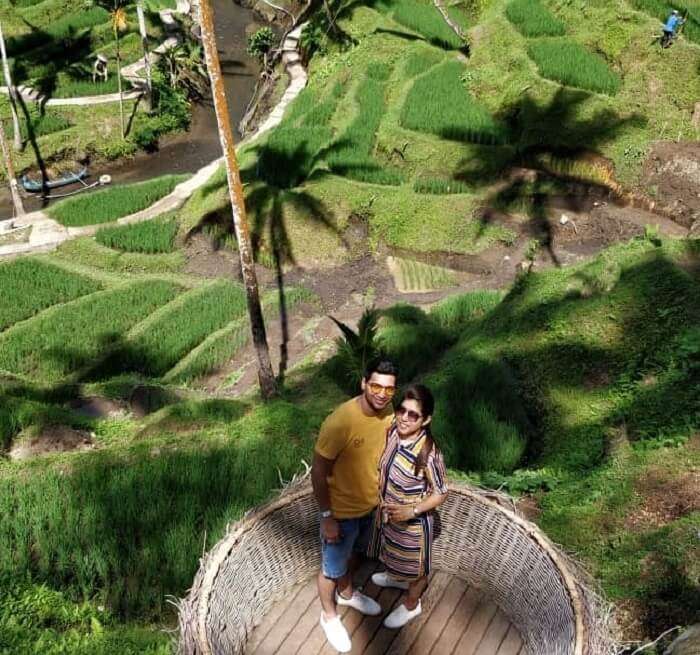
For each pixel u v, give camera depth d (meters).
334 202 23.98
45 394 16.69
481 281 22.56
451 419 12.23
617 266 14.97
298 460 11.88
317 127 28.27
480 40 29.47
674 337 12.38
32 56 35.91
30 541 10.33
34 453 13.53
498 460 11.63
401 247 23.55
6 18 37.28
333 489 5.23
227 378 18.66
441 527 5.86
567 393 12.64
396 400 12.70
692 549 8.29
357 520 5.27
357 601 5.56
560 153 24.30
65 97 34.19
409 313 19.34
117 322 20.80
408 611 5.43
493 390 12.81
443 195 24.30
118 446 12.45
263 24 44.19
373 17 34.88
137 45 38.34
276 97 34.19
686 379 11.42
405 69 30.42
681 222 22.59
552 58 27.27
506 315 15.05
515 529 5.46
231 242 24.20
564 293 14.92
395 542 5.28
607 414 11.77
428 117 26.94
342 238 23.81
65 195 30.67
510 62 27.83
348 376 15.62
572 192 23.98
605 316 13.62
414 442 5.10
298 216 23.88
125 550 10.09
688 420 10.45
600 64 26.94
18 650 8.29
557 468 10.91
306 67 36.22
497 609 5.59
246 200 24.39
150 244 24.55
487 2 33.16
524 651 5.29
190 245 24.64
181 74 36.94
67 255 24.33
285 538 5.61
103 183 31.47
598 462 10.80
